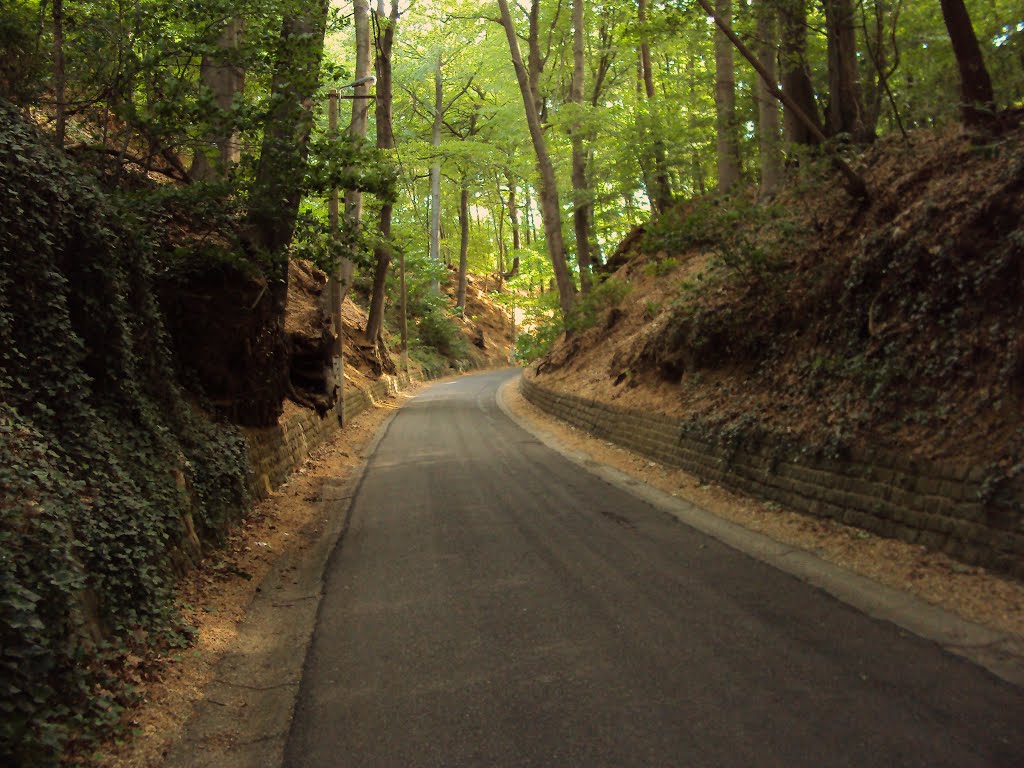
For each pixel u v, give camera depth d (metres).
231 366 10.40
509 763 3.49
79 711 3.78
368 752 3.68
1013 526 5.59
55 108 8.88
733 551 7.22
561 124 23.80
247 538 8.29
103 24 8.39
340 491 11.77
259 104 8.99
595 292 22.77
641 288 22.78
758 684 4.19
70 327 6.06
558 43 30.44
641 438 13.66
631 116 23.20
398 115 40.78
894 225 8.82
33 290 5.72
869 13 13.70
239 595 6.52
